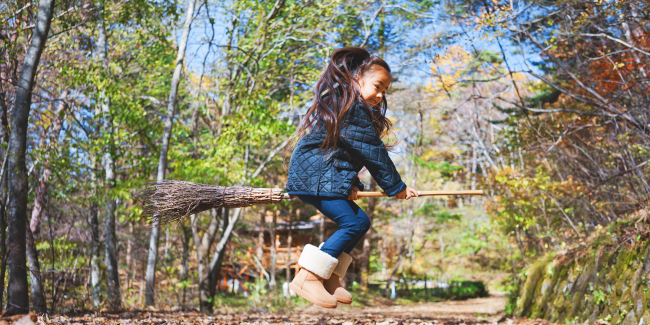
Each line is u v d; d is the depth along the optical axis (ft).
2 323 15.44
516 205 37.88
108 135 35.47
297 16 44.11
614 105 30.01
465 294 91.81
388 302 77.66
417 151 79.97
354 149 9.57
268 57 41.73
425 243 119.03
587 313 25.62
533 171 38.06
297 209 73.46
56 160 30.14
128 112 35.60
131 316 25.79
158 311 32.40
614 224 26.94
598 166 30.27
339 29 44.88
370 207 84.02
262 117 36.42
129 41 43.42
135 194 11.85
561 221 40.27
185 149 47.44
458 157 92.17
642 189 26.27
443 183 108.78
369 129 9.63
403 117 72.38
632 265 22.91
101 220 48.39
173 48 47.47
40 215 33.73
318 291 9.84
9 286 23.22
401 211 98.43
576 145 33.22
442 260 116.16
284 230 86.17
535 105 46.19
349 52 10.23
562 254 32.22
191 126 46.39
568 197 33.30
